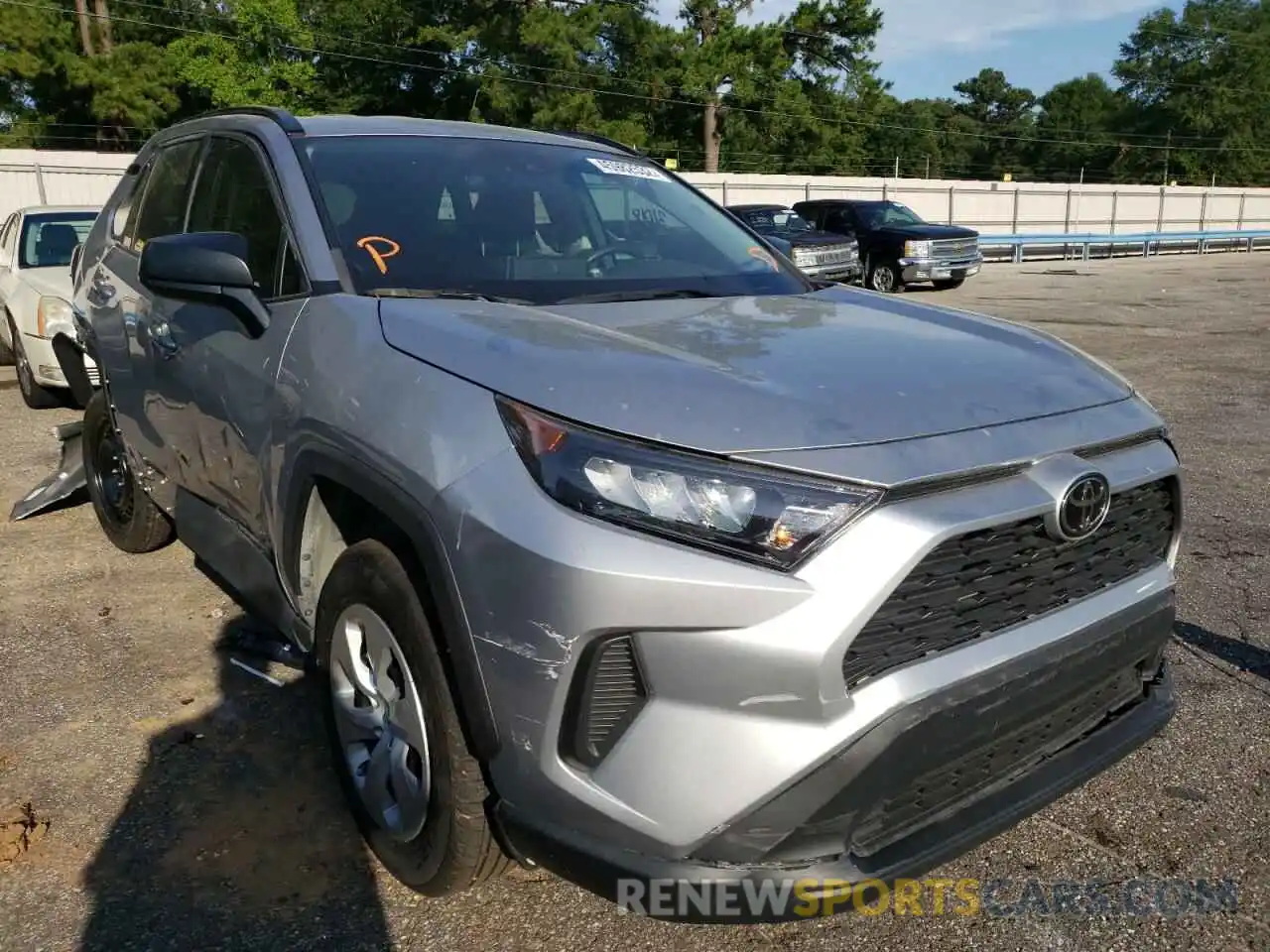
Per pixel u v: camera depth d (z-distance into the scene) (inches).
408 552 95.7
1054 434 91.5
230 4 1811.0
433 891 98.0
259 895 103.3
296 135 135.0
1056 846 112.9
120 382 163.9
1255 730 135.9
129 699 141.3
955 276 836.6
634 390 85.0
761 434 81.3
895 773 80.4
